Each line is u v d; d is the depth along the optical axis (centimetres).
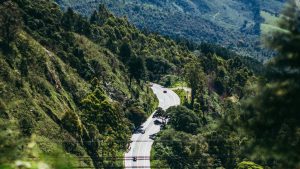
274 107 1461
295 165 1523
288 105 1438
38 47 12988
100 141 11544
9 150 1123
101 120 12525
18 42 12269
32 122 9988
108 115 12731
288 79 1450
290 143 1505
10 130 1251
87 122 12194
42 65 12575
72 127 10856
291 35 1444
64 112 11706
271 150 1519
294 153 1498
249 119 1582
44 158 917
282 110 1449
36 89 11606
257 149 1545
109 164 11494
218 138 10712
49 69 12669
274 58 1475
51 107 11400
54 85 12525
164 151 12581
